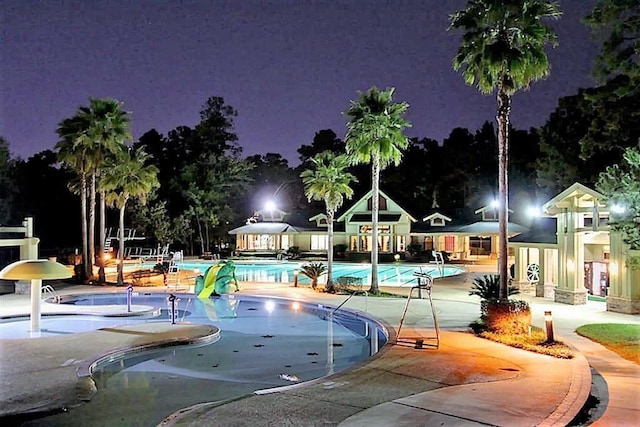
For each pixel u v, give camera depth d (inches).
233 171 2465.6
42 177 2246.6
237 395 470.0
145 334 679.1
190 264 1932.8
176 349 649.6
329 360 600.1
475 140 2856.8
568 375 466.6
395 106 1050.7
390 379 463.8
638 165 603.8
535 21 676.1
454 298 995.3
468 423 346.9
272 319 865.5
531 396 403.5
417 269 1758.1
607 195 621.3
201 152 2536.9
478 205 2664.9
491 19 685.9
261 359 602.9
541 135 1813.5
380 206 2170.3
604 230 845.8
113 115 1272.1
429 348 583.2
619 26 925.8
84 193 1326.3
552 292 995.3
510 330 643.5
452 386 438.0
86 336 665.6
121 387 494.3
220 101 2605.8
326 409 384.8
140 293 1109.1
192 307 988.6
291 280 1416.1
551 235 1011.9
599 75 991.6
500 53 666.8
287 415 373.7
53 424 396.5
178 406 438.6
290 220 2325.3
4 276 693.3
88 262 1322.6
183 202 2434.8
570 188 888.9
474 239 2322.8
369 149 1042.7
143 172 1310.3
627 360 532.4
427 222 2171.5
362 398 409.4
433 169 2797.7
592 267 1024.2
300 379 523.8
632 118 1147.9
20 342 631.8
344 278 1176.2
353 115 1060.5
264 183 2970.0
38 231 2172.7
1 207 2065.7
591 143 1270.9
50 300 1012.5
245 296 1059.3
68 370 517.3
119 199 1301.7
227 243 2456.9
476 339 628.7
